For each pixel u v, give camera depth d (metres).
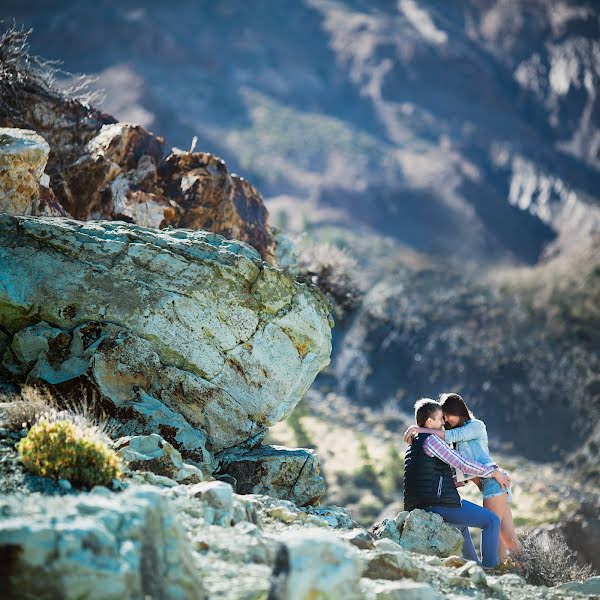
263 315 13.46
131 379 12.61
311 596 6.53
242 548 7.87
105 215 18.78
